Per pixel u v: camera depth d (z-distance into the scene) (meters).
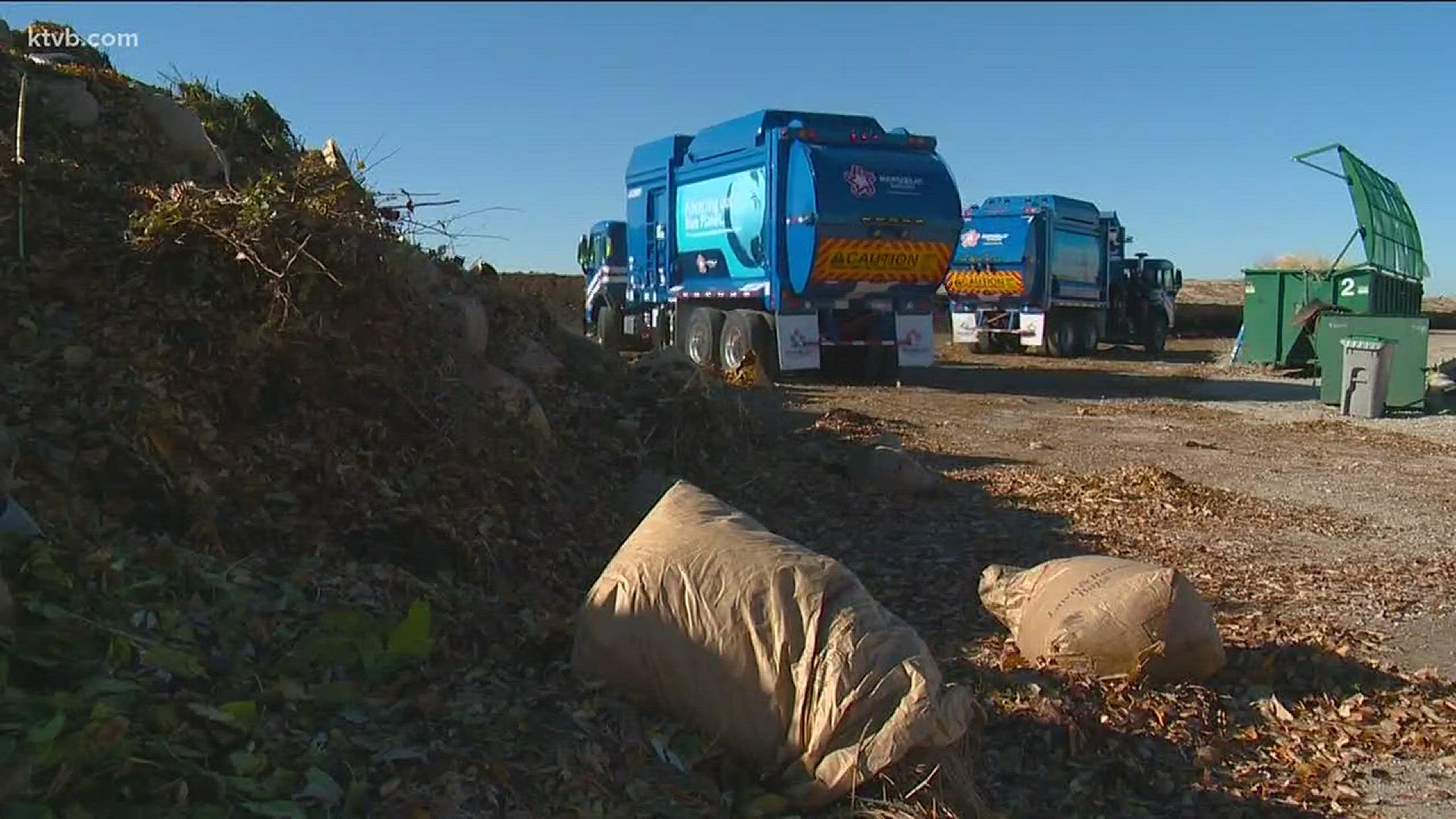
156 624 3.60
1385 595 6.46
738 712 3.59
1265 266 22.94
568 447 7.50
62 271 5.64
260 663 3.67
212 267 5.76
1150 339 27.89
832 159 15.90
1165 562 7.17
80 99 7.25
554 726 3.54
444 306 7.15
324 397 5.75
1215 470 10.59
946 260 16.91
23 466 4.41
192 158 7.80
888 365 17.94
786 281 16.47
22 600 3.36
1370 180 21.44
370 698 3.56
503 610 4.72
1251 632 5.70
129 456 4.72
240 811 2.81
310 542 4.88
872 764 3.39
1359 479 10.27
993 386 18.53
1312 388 18.77
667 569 3.78
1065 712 4.41
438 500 5.59
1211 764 4.27
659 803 3.31
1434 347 26.17
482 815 3.07
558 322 9.26
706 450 8.60
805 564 3.77
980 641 5.48
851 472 8.97
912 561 7.01
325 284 5.95
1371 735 4.54
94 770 2.74
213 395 5.36
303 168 6.55
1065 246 26.20
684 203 18.81
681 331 18.97
